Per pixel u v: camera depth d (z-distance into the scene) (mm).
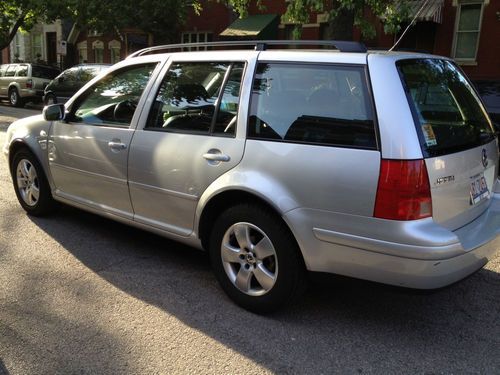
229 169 3553
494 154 3857
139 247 4797
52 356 3061
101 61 27469
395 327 3475
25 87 21375
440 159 3053
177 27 21828
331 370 2980
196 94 3898
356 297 3906
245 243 3545
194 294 3877
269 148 3377
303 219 3211
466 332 3436
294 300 3465
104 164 4457
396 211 2920
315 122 3250
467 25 15695
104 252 4648
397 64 3170
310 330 3404
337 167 3088
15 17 23875
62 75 19562
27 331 3318
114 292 3877
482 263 3312
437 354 3166
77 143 4707
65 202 5078
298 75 3387
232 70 3721
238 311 3629
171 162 3908
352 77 3176
